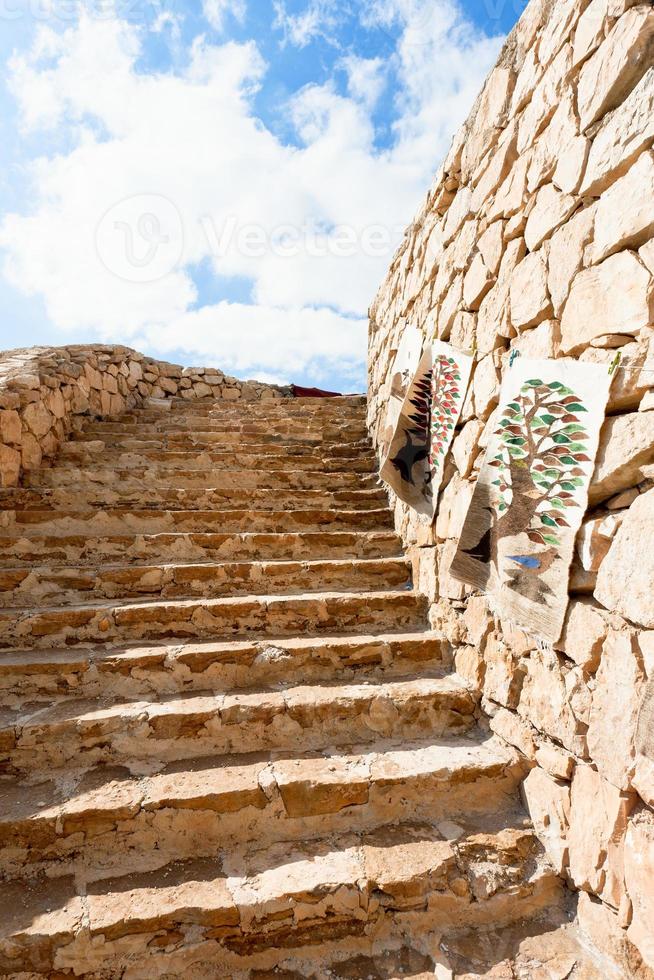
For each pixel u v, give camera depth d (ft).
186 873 5.55
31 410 13.10
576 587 5.65
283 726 7.25
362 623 9.39
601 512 5.49
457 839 6.01
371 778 6.39
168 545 10.62
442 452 9.08
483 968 5.03
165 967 4.91
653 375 4.77
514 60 7.65
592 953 5.11
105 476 12.92
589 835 5.36
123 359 20.18
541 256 6.53
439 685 7.97
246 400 24.95
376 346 15.98
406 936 5.36
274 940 5.18
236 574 9.96
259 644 8.30
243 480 13.55
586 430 5.52
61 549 10.30
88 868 5.59
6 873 5.49
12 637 8.32
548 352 6.29
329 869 5.60
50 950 4.78
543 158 6.59
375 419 15.83
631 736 4.83
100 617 8.52
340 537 11.32
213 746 7.05
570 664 5.78
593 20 5.68
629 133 5.09
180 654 7.91
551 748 6.12
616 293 5.23
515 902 5.57
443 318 9.86
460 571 7.39
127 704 7.31
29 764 6.59
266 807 6.15
